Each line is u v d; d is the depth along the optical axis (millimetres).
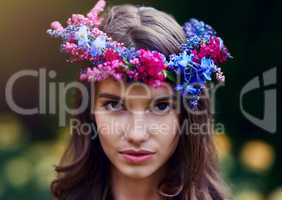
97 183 3141
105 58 2873
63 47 2969
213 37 3010
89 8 5812
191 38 2977
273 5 5719
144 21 2977
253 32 5742
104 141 2922
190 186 3070
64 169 3188
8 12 6000
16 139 5949
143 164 2883
